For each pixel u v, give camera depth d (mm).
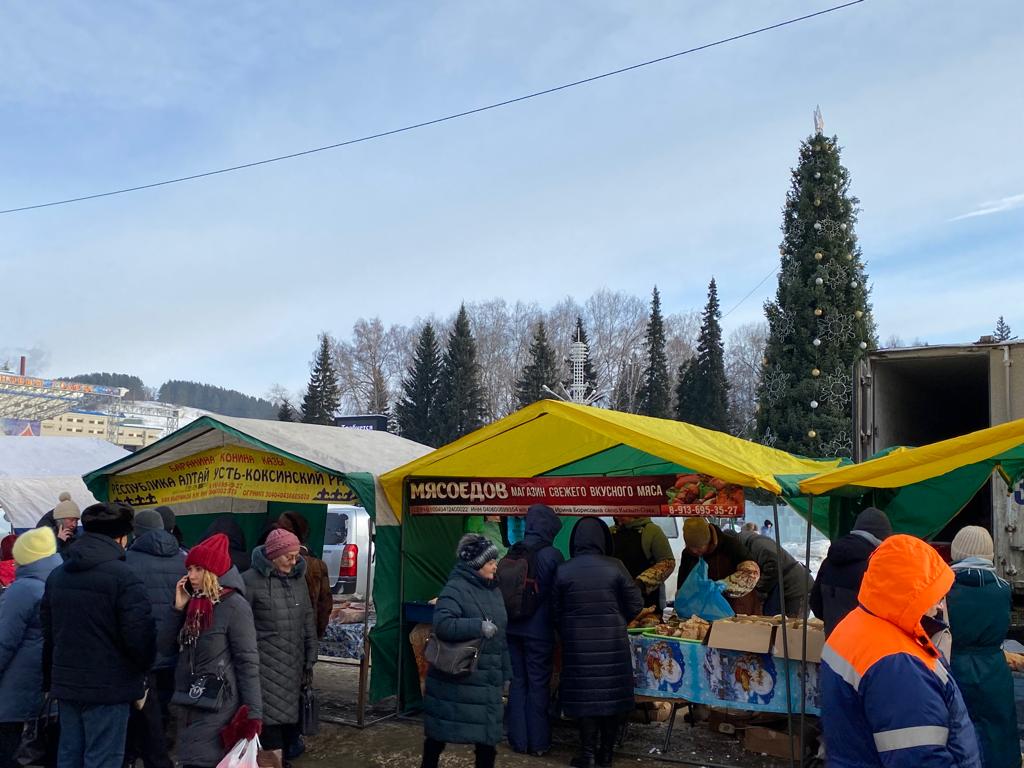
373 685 7367
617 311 66750
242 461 8008
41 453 13133
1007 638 8758
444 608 5195
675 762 6379
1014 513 9180
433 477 7672
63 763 4629
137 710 5418
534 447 7367
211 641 4359
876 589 2715
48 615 4762
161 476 8695
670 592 12641
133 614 4602
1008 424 5289
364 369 68875
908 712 2529
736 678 6246
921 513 8172
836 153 23375
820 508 8641
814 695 5953
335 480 7785
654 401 57812
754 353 72312
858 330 22391
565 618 6266
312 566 6531
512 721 6648
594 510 7047
